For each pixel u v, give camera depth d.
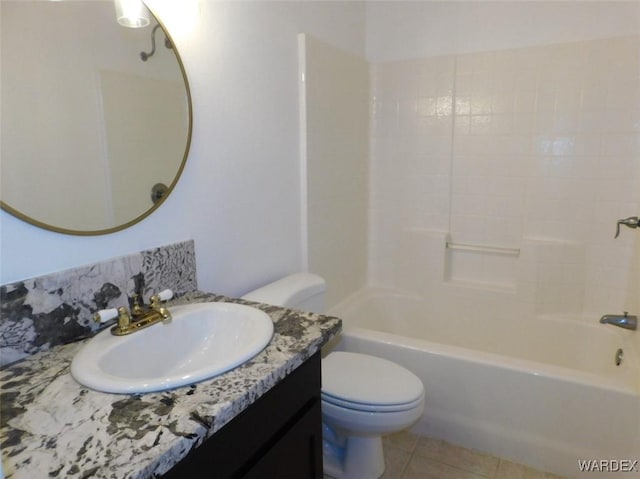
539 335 2.30
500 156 2.33
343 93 2.28
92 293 1.04
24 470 0.57
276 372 0.83
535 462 1.66
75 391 0.76
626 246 2.10
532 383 1.61
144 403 0.72
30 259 0.94
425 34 2.42
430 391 1.81
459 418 1.78
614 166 2.08
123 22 1.11
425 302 2.59
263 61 1.68
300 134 1.96
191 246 1.36
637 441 1.45
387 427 1.42
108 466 0.57
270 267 1.83
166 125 1.26
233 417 0.73
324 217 2.19
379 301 2.65
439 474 1.65
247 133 1.62
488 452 1.74
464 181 2.44
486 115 2.33
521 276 2.31
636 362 1.62
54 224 0.98
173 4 1.25
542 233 2.28
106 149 1.09
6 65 0.88
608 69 2.03
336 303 2.41
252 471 0.83
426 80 2.44
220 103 1.47
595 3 2.03
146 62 1.18
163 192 1.26
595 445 1.55
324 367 1.61
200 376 0.78
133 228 1.18
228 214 1.55
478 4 2.27
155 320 1.05
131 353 0.97
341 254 2.42
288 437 0.94
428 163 2.52
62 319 0.98
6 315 0.87
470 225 2.47
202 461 0.71
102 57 1.07
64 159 1.00
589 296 2.21
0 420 0.68
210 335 1.13
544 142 2.21
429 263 2.55
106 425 0.66
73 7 1.00
